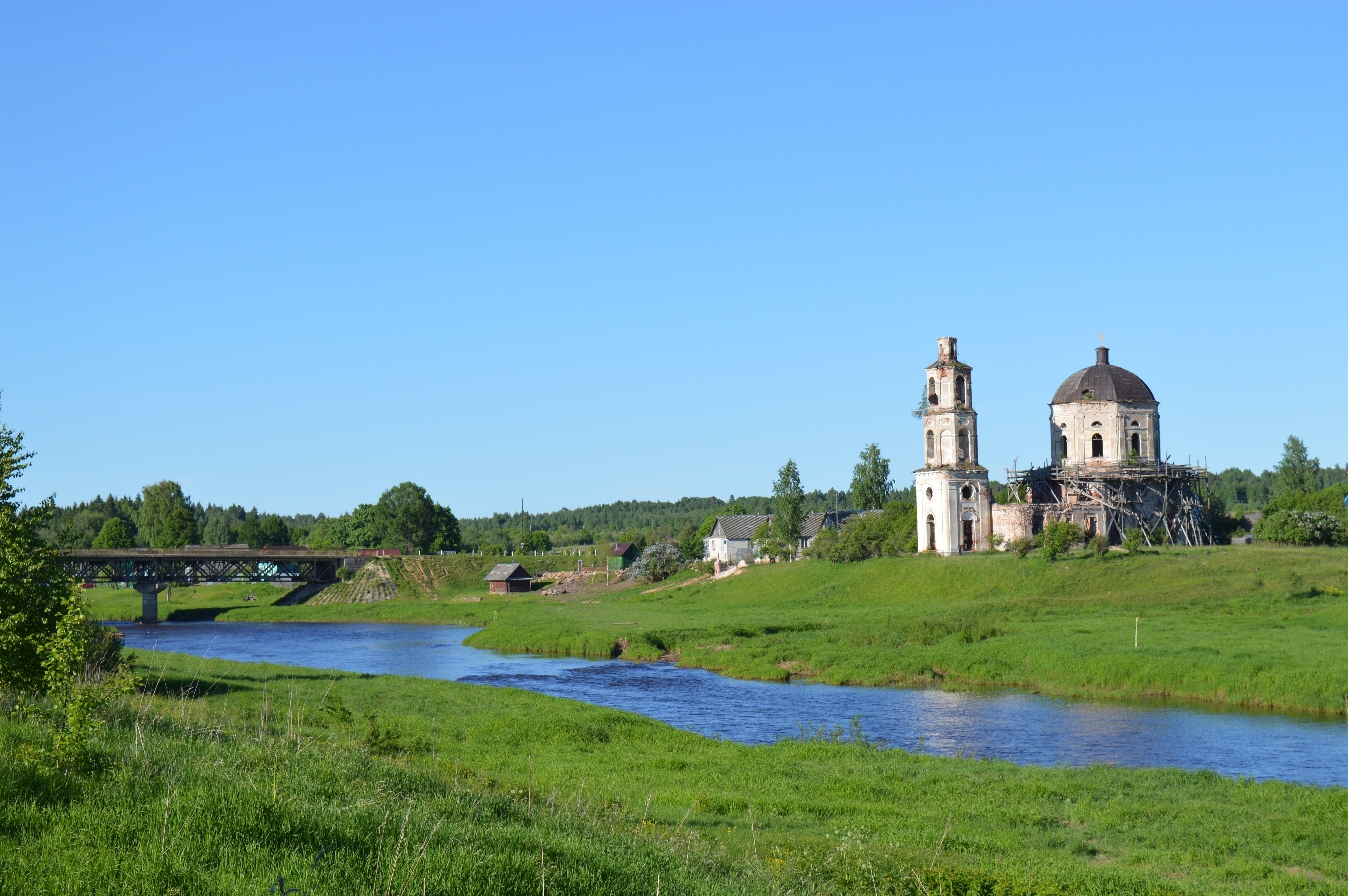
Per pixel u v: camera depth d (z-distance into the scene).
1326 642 73.94
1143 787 39.66
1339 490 144.88
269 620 158.62
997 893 24.28
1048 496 139.62
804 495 171.75
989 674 75.50
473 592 182.75
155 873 13.48
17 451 28.94
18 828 15.20
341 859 15.04
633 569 182.25
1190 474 135.62
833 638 92.88
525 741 49.75
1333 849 31.12
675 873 19.27
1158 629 83.88
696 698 71.69
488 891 15.05
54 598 27.28
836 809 35.56
